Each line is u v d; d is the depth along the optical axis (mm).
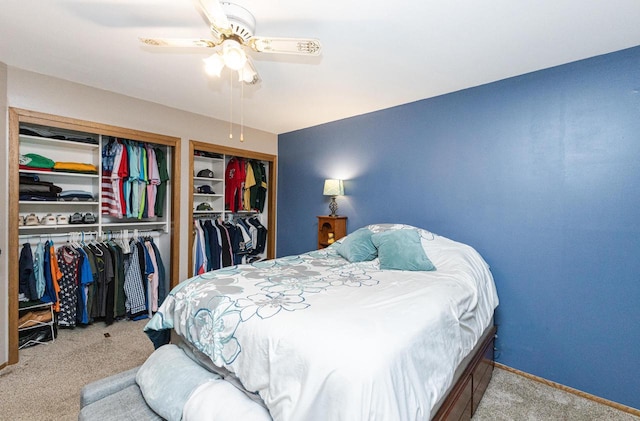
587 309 2059
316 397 994
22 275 2541
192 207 3578
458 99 2662
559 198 2162
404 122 3035
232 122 3848
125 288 3158
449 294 1669
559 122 2158
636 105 1888
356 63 2178
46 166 2777
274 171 4434
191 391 1280
